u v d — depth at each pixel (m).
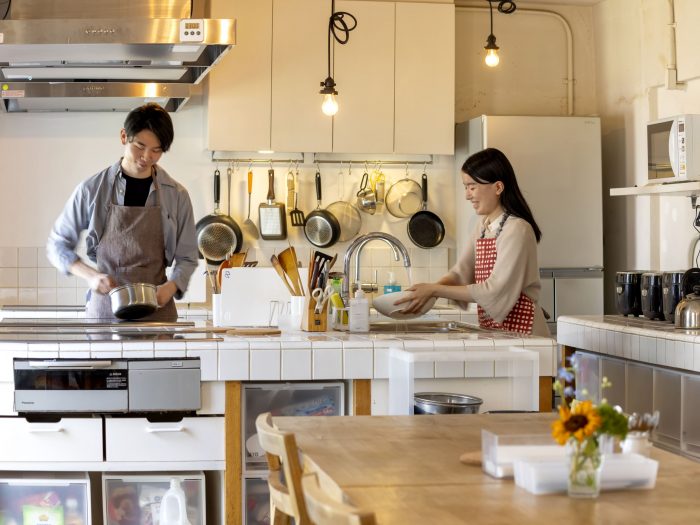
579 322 3.86
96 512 3.10
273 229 5.57
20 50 4.11
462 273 3.68
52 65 4.41
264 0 5.29
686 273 3.64
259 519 2.96
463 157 5.60
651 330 3.37
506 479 1.68
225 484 2.91
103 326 3.38
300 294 3.49
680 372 3.21
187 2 4.57
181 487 2.91
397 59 5.44
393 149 5.43
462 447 1.95
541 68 5.95
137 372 2.86
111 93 4.89
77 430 2.86
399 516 1.45
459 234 5.71
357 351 2.96
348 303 3.55
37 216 5.50
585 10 5.92
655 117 5.31
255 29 5.28
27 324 3.44
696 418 3.11
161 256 3.83
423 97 5.46
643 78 5.34
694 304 3.39
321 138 5.35
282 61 5.30
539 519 1.44
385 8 5.42
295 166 5.66
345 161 5.70
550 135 5.32
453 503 1.53
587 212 5.35
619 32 5.62
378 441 2.01
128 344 2.86
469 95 5.89
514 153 5.29
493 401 3.03
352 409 2.99
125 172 3.75
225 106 5.26
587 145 5.35
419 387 2.99
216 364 2.88
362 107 5.39
